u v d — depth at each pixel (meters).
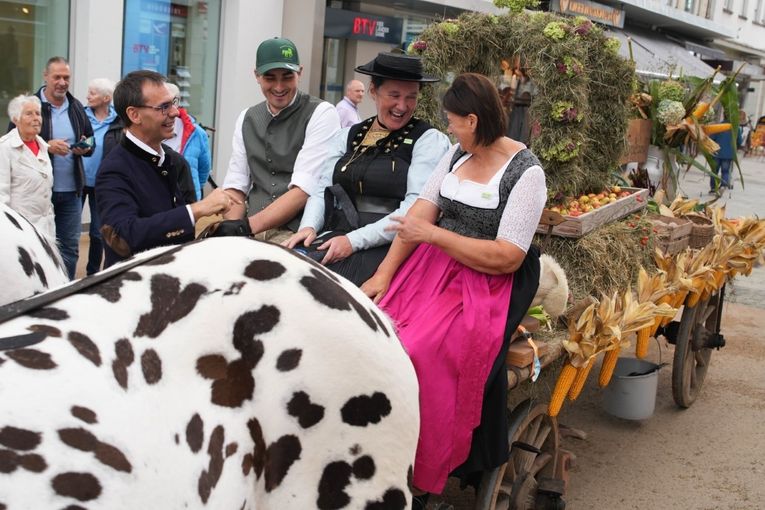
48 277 2.90
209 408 1.92
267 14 10.98
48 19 8.61
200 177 6.75
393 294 3.24
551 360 3.61
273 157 4.14
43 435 1.65
